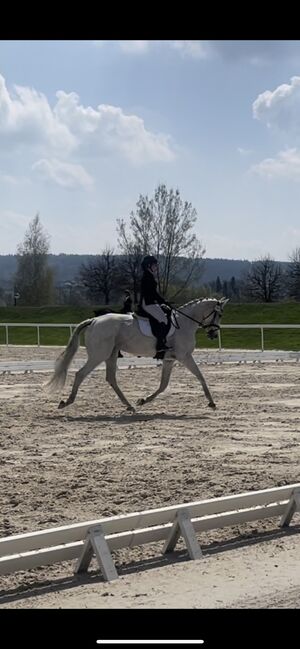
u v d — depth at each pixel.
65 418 16.27
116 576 6.71
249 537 8.02
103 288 69.56
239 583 6.52
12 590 6.48
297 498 8.39
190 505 7.46
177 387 22.05
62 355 16.94
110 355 17.22
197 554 7.27
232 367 28.66
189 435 14.16
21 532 7.93
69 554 6.76
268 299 69.50
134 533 7.09
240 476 10.59
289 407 17.86
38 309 60.94
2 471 11.05
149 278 17.11
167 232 63.00
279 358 31.94
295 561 7.14
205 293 65.19
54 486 10.05
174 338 17.17
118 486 10.02
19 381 24.00
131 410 17.14
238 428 14.95
